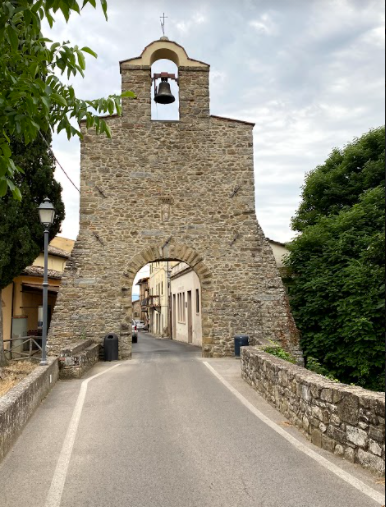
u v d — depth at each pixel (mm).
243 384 10086
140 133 16531
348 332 15438
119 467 5059
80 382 10656
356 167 21078
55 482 4648
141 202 16203
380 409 4426
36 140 14422
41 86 3695
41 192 14773
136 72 16828
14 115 3725
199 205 16406
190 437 6129
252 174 16719
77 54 3980
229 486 4426
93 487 4504
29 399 7199
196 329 23578
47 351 14984
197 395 8922
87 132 16297
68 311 15352
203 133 16750
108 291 15641
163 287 40031
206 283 16062
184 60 17031
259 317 16031
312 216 21594
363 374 15320
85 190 16031
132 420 7109
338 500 3982
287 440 5879
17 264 13961
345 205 20875
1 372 11625
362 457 4711
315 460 5062
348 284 15922
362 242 17016
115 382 10625
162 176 16406
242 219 16484
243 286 16156
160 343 27328
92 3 3234
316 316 16984
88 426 6801
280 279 16312
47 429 6652
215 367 12914
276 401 7656
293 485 4375
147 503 4094
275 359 8484
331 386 5465
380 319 15555
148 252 15992
